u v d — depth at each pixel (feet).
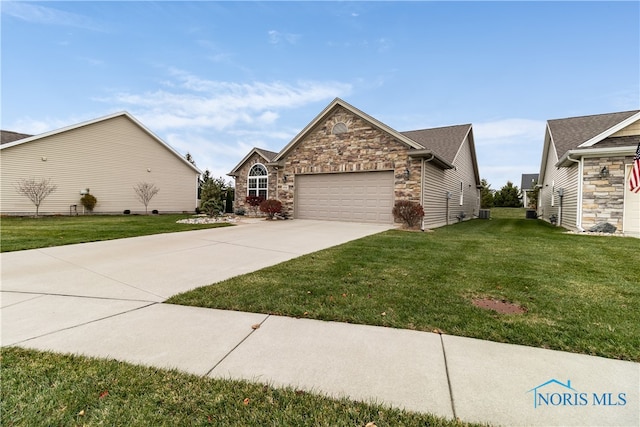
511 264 17.48
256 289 12.98
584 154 33.58
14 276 15.40
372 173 41.47
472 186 73.15
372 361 7.65
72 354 7.96
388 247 22.89
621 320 9.83
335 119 43.88
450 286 13.33
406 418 5.71
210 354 8.01
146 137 69.36
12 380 6.82
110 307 11.28
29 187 51.26
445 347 8.29
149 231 32.71
